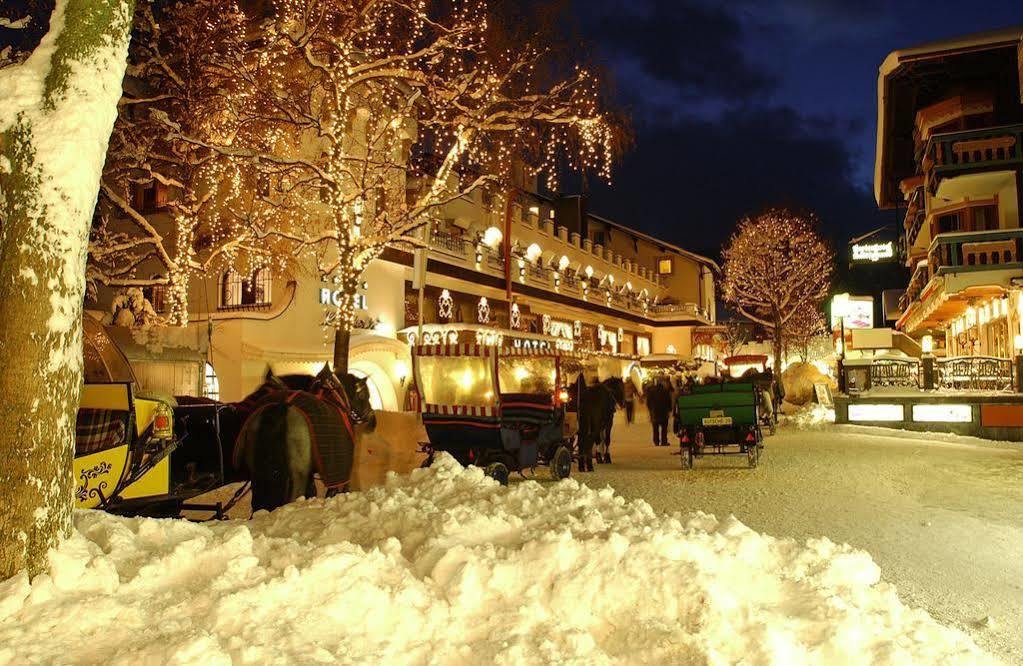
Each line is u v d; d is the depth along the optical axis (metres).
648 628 4.04
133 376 7.95
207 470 8.41
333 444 8.57
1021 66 25.48
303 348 24.62
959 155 28.00
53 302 4.27
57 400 4.25
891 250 58.09
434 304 37.28
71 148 4.40
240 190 23.11
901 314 48.41
